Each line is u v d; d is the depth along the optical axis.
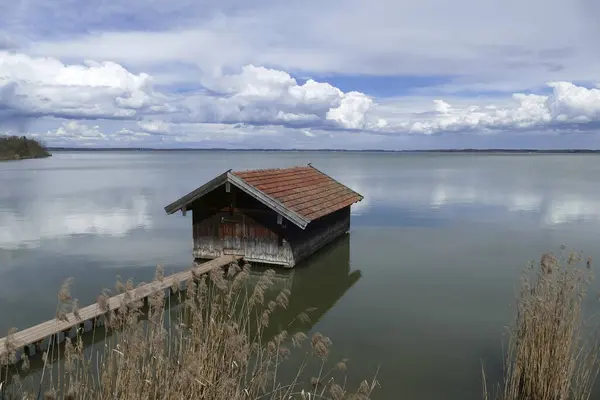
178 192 49.84
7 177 70.81
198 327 9.17
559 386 9.07
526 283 10.70
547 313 9.26
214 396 7.93
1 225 29.73
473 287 17.33
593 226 29.33
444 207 38.28
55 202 41.16
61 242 24.92
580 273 11.30
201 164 136.25
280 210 18.28
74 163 138.88
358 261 21.08
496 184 59.53
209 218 20.14
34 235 26.72
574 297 10.07
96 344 12.20
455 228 29.00
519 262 20.94
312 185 23.97
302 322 13.97
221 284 10.16
